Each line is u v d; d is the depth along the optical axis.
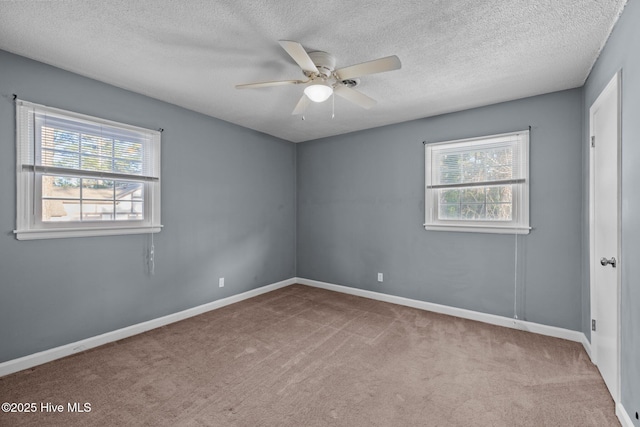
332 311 3.54
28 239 2.29
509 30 1.89
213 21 1.82
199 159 3.47
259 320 3.26
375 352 2.53
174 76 2.56
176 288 3.26
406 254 3.76
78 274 2.55
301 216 4.83
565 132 2.78
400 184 3.80
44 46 2.11
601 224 2.20
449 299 3.44
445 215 3.48
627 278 1.68
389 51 2.14
